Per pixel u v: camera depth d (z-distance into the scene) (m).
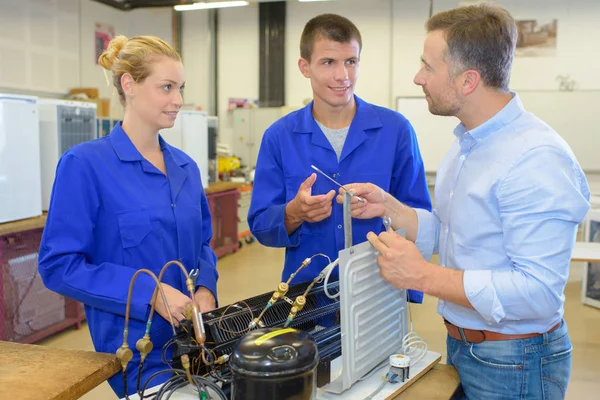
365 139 1.77
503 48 1.19
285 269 1.83
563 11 7.15
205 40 8.56
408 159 1.81
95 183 1.45
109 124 5.02
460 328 1.30
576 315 4.21
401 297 1.45
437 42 1.23
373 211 1.48
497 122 1.23
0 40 6.43
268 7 8.24
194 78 8.68
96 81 8.07
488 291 1.12
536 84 7.34
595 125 7.16
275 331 1.07
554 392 1.26
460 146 1.35
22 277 3.35
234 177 7.28
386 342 1.38
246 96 8.53
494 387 1.25
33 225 3.29
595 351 3.51
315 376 1.04
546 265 1.10
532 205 1.11
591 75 7.16
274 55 8.30
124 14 8.64
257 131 8.41
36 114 3.38
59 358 1.22
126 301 1.34
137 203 1.49
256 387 0.97
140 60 1.43
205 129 5.39
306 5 8.12
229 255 6.25
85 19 7.80
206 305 1.52
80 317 3.81
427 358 1.42
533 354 1.23
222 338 1.20
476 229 1.23
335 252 1.76
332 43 1.62
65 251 1.38
